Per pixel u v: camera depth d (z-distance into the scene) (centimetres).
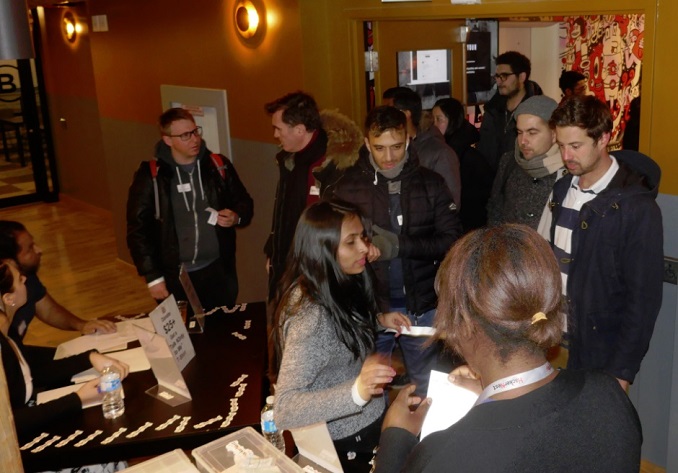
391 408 146
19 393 227
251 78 440
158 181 353
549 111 266
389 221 282
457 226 284
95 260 671
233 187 373
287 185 337
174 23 507
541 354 108
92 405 230
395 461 134
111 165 645
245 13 425
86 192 853
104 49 614
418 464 106
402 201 279
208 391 238
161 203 354
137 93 580
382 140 267
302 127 324
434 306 294
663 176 261
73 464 209
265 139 441
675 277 261
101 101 639
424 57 440
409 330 227
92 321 295
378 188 282
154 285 355
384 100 349
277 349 201
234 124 468
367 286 205
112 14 589
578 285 239
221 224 355
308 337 187
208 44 475
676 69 249
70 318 296
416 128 342
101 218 825
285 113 321
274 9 407
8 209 882
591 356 241
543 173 273
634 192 225
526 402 104
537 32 634
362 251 191
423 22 434
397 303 291
